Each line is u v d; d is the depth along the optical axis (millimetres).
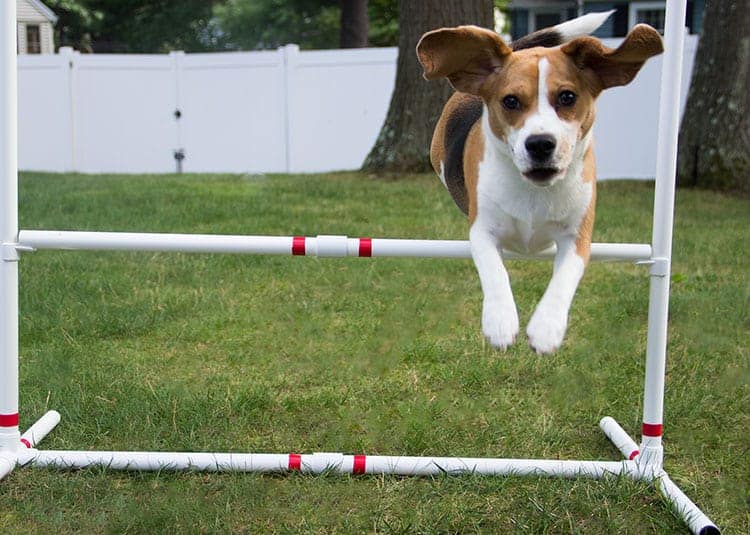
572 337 5617
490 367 5035
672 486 3643
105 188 11039
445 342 5523
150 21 33406
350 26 26922
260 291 6566
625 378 4949
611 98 12680
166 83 14656
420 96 11625
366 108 14148
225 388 4793
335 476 3830
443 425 4363
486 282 3529
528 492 3676
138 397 4559
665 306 3727
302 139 14422
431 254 3830
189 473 3852
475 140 3928
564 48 3436
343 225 8430
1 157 3705
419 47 3559
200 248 3844
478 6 11148
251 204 9578
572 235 3715
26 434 4078
